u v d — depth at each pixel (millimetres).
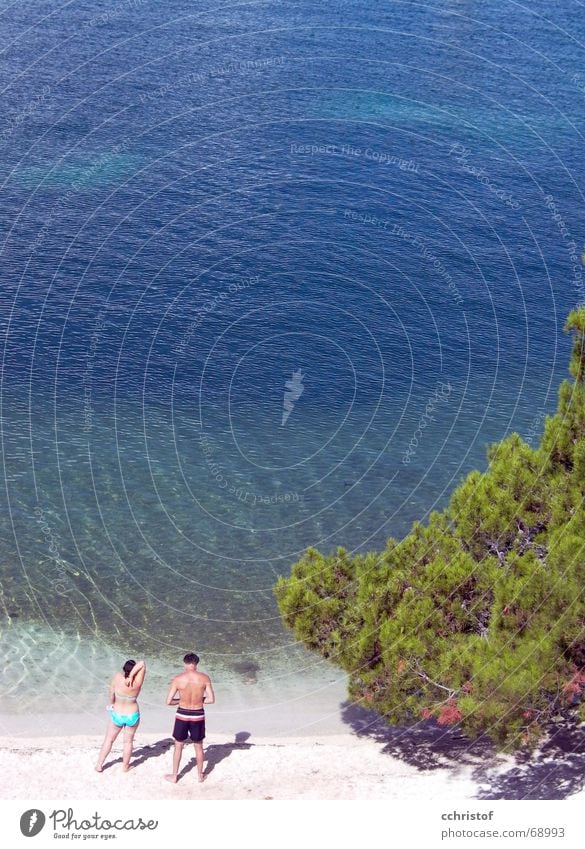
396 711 12344
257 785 12828
